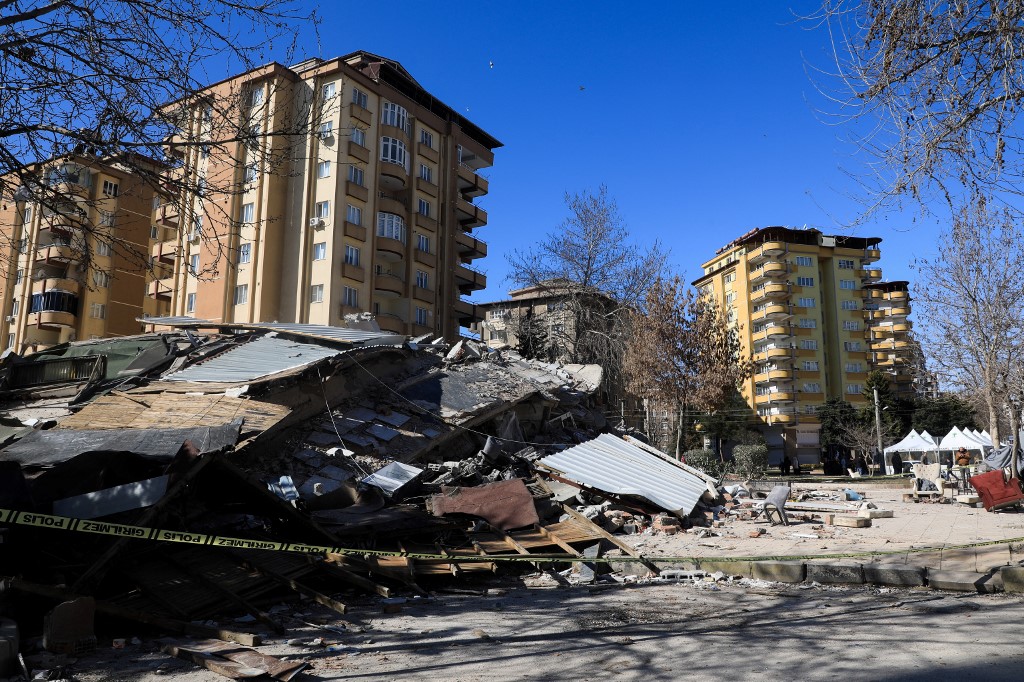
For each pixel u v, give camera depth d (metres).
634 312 40.47
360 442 13.94
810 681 4.53
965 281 26.42
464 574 9.13
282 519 8.84
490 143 54.59
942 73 6.38
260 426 12.26
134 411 13.21
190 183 9.00
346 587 8.38
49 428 13.52
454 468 14.21
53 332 44.47
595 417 20.83
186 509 8.30
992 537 10.73
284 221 39.59
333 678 4.89
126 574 6.77
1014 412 25.33
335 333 17.44
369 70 43.00
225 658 5.17
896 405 64.31
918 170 6.57
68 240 9.67
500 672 4.99
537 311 60.44
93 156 8.78
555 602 7.83
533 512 11.16
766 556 9.55
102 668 5.11
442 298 47.34
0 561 6.42
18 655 5.01
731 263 75.12
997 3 6.07
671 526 12.85
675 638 5.92
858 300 71.62
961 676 4.49
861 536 11.53
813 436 68.69
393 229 42.56
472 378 18.11
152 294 43.19
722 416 58.84
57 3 7.99
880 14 6.39
